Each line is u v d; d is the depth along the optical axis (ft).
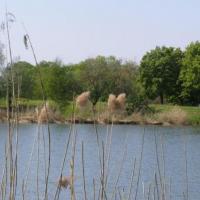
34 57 27.86
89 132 222.48
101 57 315.99
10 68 29.84
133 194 79.66
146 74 435.53
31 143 176.76
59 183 29.19
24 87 243.81
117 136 223.71
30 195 84.33
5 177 30.81
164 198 41.98
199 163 145.79
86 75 303.27
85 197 33.12
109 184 93.25
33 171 117.39
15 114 30.58
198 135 238.07
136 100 298.15
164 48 438.81
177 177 117.80
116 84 303.27
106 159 33.60
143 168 126.31
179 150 178.50
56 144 184.75
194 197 93.86
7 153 30.78
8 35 28.12
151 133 239.30
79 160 146.51
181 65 433.07
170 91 435.12
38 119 29.43
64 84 297.53
